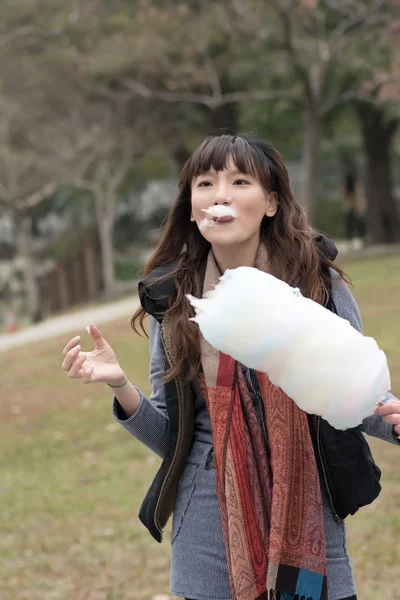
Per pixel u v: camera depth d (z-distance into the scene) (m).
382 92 16.25
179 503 2.69
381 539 5.41
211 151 2.64
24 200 28.50
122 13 21.27
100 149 26.58
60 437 8.82
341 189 40.72
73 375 2.64
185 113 26.23
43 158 26.89
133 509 6.46
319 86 20.77
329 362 2.12
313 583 2.45
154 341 2.85
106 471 7.52
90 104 25.61
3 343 16.69
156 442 2.77
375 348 2.17
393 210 27.72
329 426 2.54
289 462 2.46
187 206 2.84
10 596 4.99
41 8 22.08
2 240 45.44
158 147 28.22
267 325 2.12
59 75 23.81
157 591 4.98
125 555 5.57
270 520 2.52
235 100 21.81
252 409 2.55
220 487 2.54
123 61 20.25
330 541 2.60
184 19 20.77
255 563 2.49
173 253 2.88
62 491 7.03
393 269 18.62
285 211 2.71
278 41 19.47
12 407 10.29
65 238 42.00
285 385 2.17
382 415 2.41
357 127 29.36
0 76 24.34
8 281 38.53
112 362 2.69
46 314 28.05
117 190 32.59
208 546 2.62
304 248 2.66
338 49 19.70
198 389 2.65
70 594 5.00
